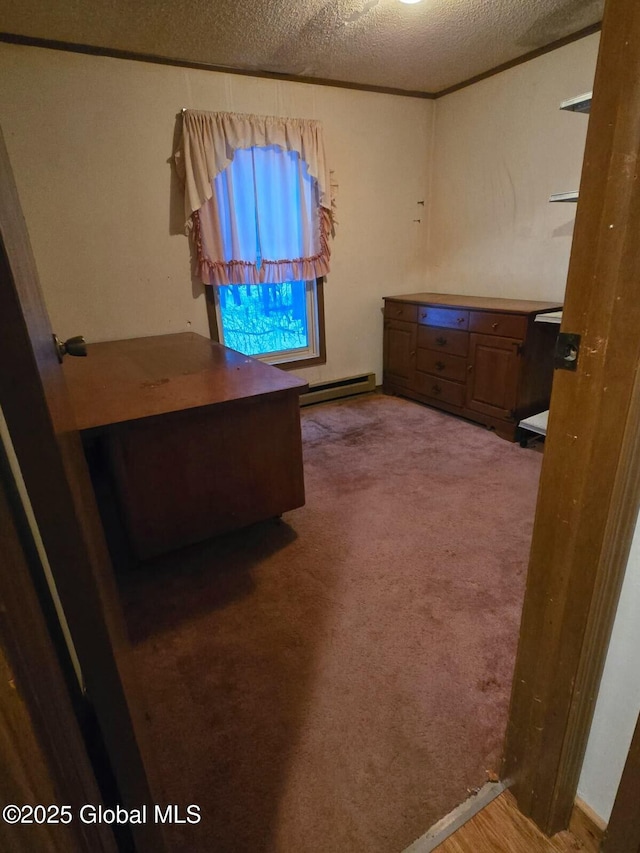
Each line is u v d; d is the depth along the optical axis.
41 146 2.51
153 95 2.67
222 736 1.19
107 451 1.65
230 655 1.44
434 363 3.43
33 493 0.44
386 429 3.21
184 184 2.85
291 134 3.00
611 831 0.87
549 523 0.81
